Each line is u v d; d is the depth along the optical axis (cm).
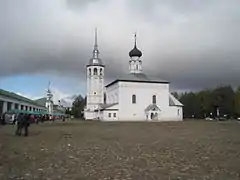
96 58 10950
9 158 1354
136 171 1045
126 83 8425
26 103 8094
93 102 10781
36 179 932
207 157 1352
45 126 4466
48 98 12469
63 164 1198
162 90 8625
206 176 964
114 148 1703
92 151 1583
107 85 9656
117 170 1066
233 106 11056
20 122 2609
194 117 12500
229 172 1025
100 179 927
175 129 3519
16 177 961
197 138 2280
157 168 1099
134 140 2175
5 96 5797
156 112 8356
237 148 1650
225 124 4753
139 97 8469
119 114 8294
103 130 3438
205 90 12356
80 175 988
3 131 3075
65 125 4847
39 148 1723
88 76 10925
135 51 9194
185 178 936
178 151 1551
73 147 1769
